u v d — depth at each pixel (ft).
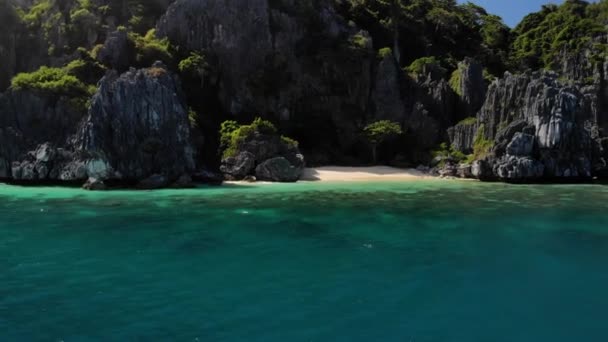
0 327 47.32
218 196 144.46
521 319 51.01
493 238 86.58
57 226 95.40
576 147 199.62
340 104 264.11
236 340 44.93
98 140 165.07
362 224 99.19
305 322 49.19
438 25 338.54
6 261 70.33
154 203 127.95
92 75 212.43
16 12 257.55
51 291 57.62
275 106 254.88
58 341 44.42
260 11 257.14
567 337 46.93
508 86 218.59
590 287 60.85
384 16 313.73
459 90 269.23
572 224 99.30
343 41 270.67
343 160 250.16
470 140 235.40
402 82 269.85
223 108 250.16
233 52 252.21
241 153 203.41
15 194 147.84
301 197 142.61
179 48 248.93
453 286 60.70
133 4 272.92
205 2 253.24
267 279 62.75
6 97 188.55
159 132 177.06
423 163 242.17
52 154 179.11
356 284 61.00
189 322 48.78
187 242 82.69
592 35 326.24
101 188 164.76
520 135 200.23
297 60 263.29
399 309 53.11
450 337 46.50
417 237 87.25
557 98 199.41
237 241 83.56
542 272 66.74
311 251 77.00
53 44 247.29
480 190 163.73
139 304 53.62
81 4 264.11
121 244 80.89
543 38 361.71
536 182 197.77
